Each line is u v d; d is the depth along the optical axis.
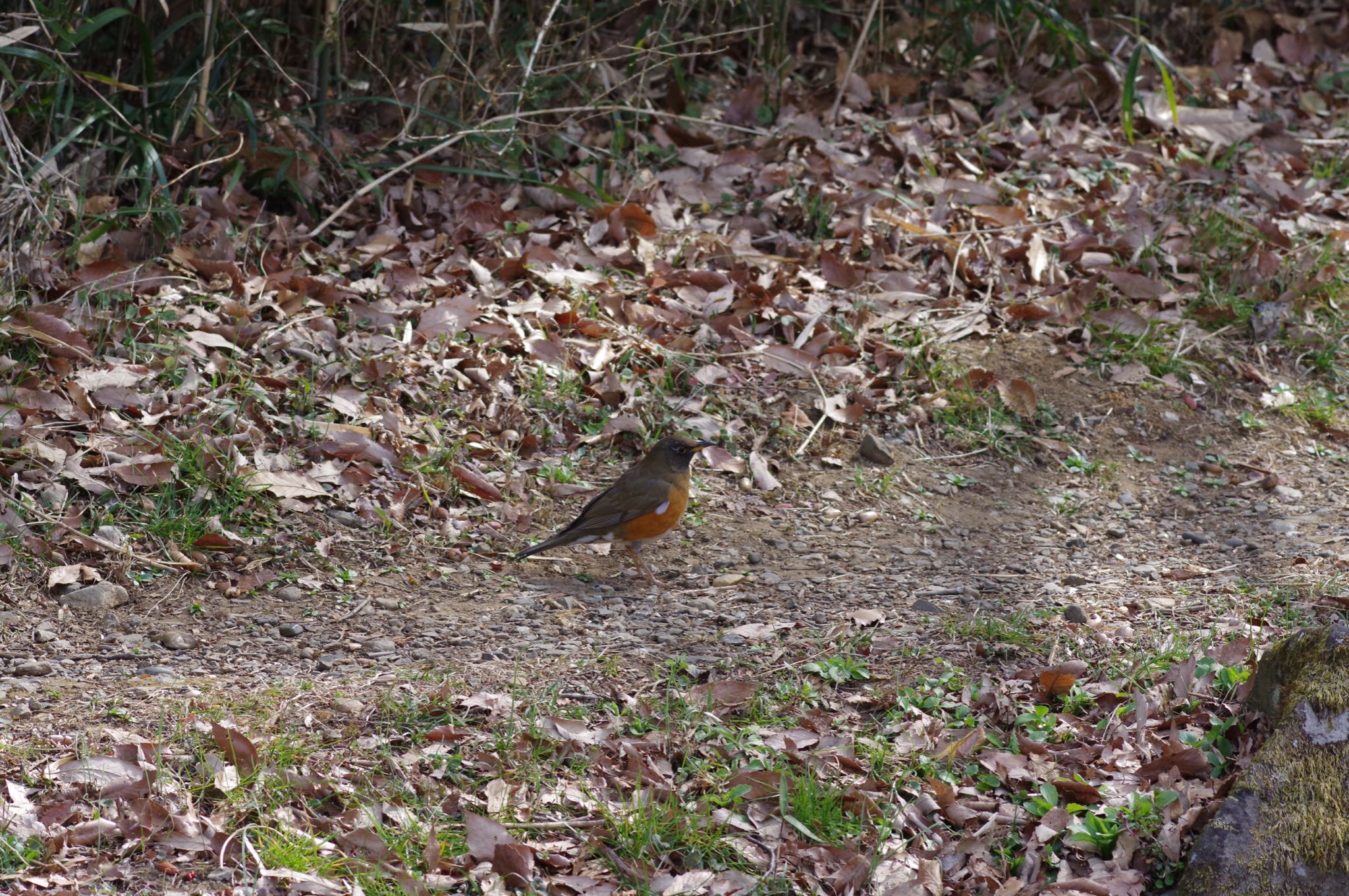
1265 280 14.48
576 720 7.84
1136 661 8.55
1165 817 7.09
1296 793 6.79
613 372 12.23
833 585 9.91
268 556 9.73
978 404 12.47
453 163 15.12
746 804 7.31
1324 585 9.56
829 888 6.81
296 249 13.39
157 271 12.58
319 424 10.98
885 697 8.27
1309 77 19.53
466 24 14.96
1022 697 8.27
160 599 9.20
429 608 9.38
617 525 9.59
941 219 14.77
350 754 7.49
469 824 6.82
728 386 12.41
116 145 13.48
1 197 12.04
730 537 10.64
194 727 7.61
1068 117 17.80
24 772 7.09
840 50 17.56
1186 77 18.58
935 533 10.84
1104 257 14.48
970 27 18.02
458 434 11.31
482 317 12.60
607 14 16.70
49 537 9.38
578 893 6.63
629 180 15.29
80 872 6.43
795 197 15.02
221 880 6.46
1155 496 11.53
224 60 14.69
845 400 12.36
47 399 10.41
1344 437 12.60
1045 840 7.08
